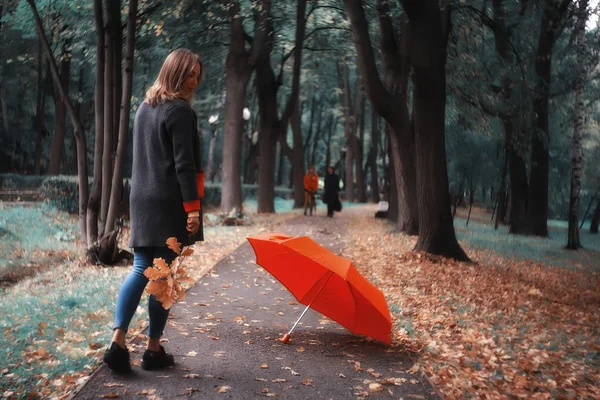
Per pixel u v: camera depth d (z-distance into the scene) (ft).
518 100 57.82
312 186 73.61
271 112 74.84
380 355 14.21
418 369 13.01
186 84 11.50
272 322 16.96
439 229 36.99
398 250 38.34
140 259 11.21
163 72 11.39
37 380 10.90
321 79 127.75
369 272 29.04
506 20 60.23
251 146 131.44
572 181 59.21
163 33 45.27
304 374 12.19
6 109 90.12
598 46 60.70
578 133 58.95
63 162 97.09
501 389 13.39
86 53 46.60
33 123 97.30
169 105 11.06
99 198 27.02
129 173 81.15
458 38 56.44
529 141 62.75
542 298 30.53
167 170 11.08
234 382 11.27
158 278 10.43
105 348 12.66
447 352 15.44
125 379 10.83
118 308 10.91
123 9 39.27
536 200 68.44
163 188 11.02
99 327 14.80
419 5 34.91
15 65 77.05
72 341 13.38
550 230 90.02
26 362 11.82
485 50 59.41
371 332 14.75
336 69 131.54
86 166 27.91
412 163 48.80
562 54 67.00
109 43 26.30
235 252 32.55
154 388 10.49
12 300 18.33
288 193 125.70
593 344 20.58
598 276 42.75
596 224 96.37
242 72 59.62
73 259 29.04
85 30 43.88
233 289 21.81
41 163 99.55
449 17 46.19
